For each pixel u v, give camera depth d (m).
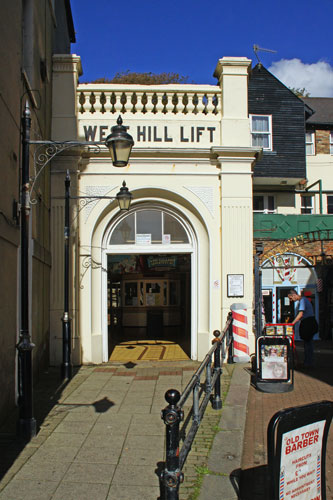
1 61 6.16
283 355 8.37
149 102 11.45
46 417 6.57
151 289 18.23
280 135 20.73
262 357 8.41
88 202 10.46
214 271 11.23
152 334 16.12
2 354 6.18
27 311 5.81
